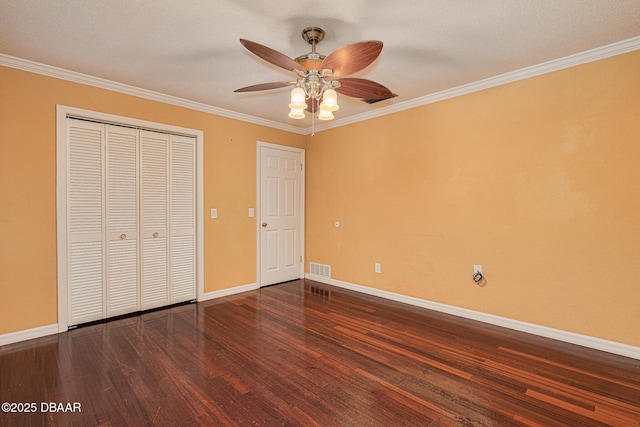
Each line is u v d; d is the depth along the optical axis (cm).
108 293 311
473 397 189
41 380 206
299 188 476
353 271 419
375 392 194
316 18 201
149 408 179
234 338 271
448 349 250
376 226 392
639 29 213
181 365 226
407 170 360
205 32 217
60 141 278
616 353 238
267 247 438
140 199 328
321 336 275
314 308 347
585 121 248
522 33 218
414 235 355
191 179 365
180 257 358
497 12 194
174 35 220
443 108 329
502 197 291
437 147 334
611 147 238
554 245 264
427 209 344
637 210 229
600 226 244
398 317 320
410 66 269
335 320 312
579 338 254
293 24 207
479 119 304
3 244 255
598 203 244
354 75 286
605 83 240
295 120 429
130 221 323
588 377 209
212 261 382
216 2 184
